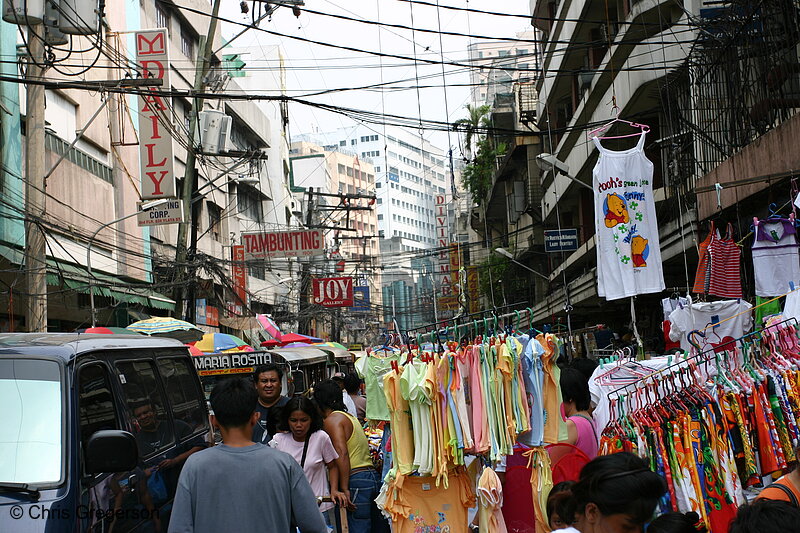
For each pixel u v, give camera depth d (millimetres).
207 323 26750
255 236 26562
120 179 20125
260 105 44656
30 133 10930
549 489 5367
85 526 3770
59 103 17109
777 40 9867
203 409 6270
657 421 5043
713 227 9336
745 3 10562
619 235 9539
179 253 18156
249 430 4031
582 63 25578
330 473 6094
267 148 40375
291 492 3953
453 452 5070
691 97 13031
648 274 9609
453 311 50531
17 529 3564
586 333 18000
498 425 5188
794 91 10109
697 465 4977
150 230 22641
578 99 26250
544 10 30828
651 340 16812
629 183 9633
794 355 5816
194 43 29594
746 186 10305
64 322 17844
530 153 32562
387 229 109938
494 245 44781
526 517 5422
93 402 4246
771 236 8359
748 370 5594
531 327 5652
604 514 2797
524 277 35781
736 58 10945
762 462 5312
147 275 21250
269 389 6926
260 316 18500
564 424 5586
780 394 5473
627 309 21375
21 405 4023
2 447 3908
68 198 16969
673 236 13492
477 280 42688
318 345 19266
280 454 3984
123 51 20516
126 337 5352
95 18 11727
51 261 15273
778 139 9297
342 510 6000
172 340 6180
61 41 11602
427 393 4996
